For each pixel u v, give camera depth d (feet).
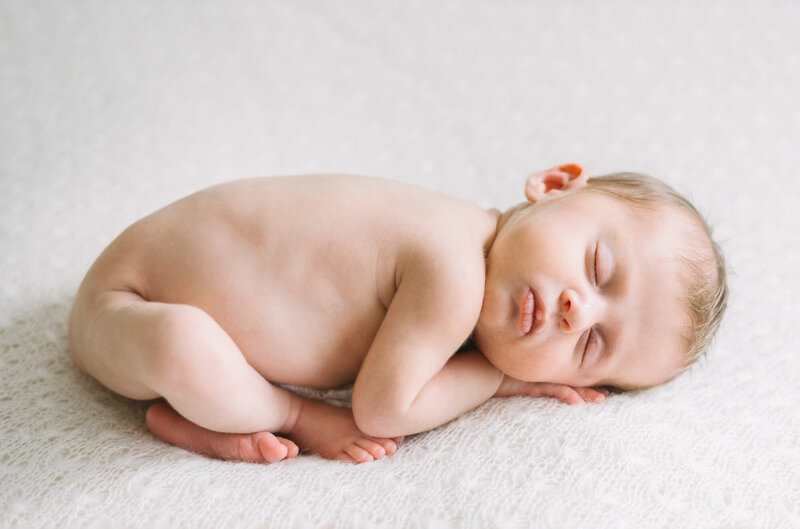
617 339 4.60
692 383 5.00
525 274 4.42
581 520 3.77
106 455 3.96
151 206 5.98
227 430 4.12
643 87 7.88
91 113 6.58
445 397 4.38
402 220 4.44
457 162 7.25
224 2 7.66
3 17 6.91
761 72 7.92
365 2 8.10
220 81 7.23
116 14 7.27
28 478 3.80
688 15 8.21
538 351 4.47
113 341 4.01
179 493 3.70
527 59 8.04
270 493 3.76
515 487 3.92
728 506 4.05
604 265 4.54
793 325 5.63
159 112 6.77
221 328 4.09
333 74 7.64
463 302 4.23
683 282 4.61
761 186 7.03
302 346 4.44
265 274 4.37
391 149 7.24
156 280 4.42
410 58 7.93
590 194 4.86
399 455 4.28
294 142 7.02
